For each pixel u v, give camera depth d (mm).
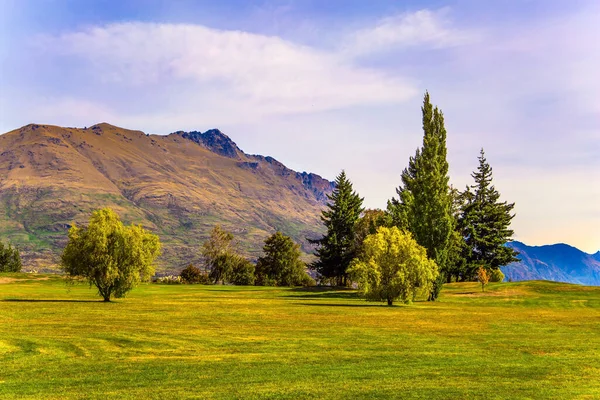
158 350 29922
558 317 50406
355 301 70188
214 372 24484
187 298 72562
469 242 112875
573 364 26828
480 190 117875
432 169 72000
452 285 94625
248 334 36000
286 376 23719
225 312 51125
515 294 78688
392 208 95938
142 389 21391
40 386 21828
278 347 31156
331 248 111625
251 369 25141
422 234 71000
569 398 20234
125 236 63500
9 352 28469
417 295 65562
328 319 45938
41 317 43750
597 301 69125
